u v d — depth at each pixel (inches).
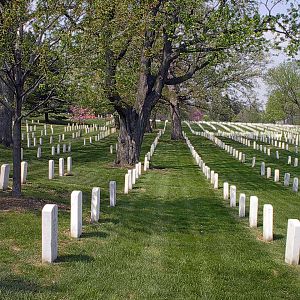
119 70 687.7
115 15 485.7
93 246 347.9
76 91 473.1
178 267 317.7
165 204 586.9
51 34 442.9
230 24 801.6
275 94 2950.3
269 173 944.9
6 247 323.9
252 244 396.5
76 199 366.0
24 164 655.1
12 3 424.8
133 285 274.8
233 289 283.1
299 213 585.3
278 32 781.9
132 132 999.0
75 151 1291.8
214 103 1996.8
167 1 833.5
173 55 947.3
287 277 313.0
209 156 1358.3
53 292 254.4
